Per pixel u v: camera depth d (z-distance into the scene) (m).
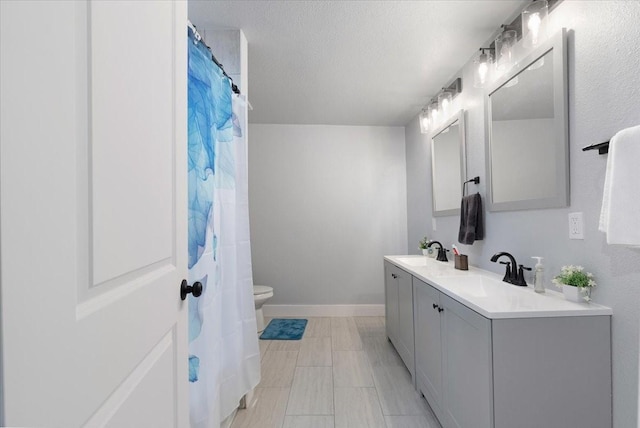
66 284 0.43
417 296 2.02
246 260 1.89
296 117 3.55
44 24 0.39
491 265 2.01
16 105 0.35
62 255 0.43
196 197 1.29
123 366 0.59
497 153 1.90
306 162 3.79
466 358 1.33
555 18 1.44
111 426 0.55
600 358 1.14
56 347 0.41
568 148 1.36
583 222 1.29
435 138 2.90
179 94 0.91
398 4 1.68
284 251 3.77
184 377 0.94
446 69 2.42
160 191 0.78
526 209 1.64
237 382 1.69
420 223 3.37
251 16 1.78
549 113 1.46
